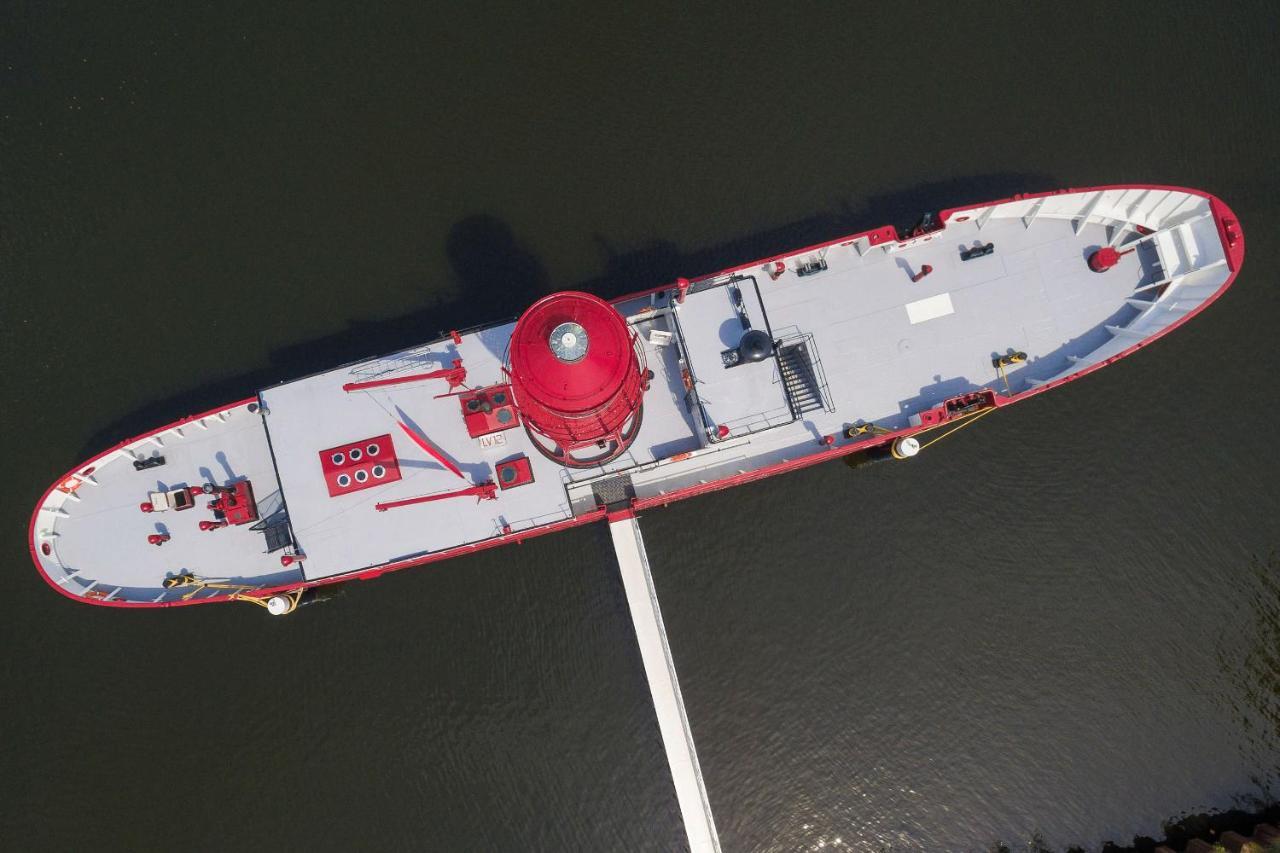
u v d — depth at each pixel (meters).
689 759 22.44
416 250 26.75
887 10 27.53
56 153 26.89
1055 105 26.86
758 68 27.45
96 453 25.70
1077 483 25.11
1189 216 23.30
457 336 22.86
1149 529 24.81
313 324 26.44
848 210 26.70
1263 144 26.25
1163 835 23.64
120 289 26.47
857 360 23.61
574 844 23.66
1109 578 24.67
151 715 24.30
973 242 23.94
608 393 18.30
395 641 24.66
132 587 23.12
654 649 22.80
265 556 23.31
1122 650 24.36
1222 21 26.73
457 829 23.78
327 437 22.59
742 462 23.59
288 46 27.64
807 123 27.11
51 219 26.62
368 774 24.02
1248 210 25.95
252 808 23.88
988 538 24.98
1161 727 24.03
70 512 23.28
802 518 25.30
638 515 25.22
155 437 23.31
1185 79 26.67
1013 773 23.98
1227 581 24.48
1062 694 24.25
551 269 26.61
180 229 26.78
